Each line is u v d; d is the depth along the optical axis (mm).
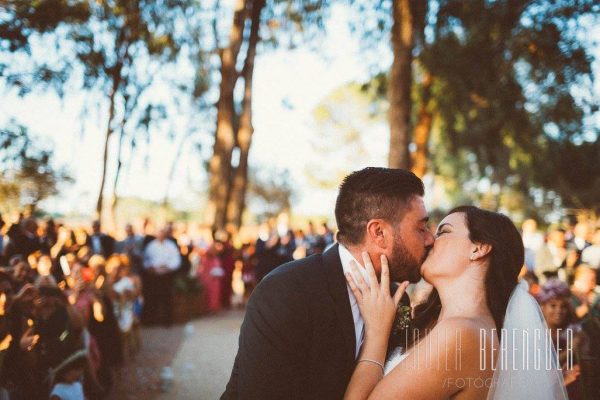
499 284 1958
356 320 1938
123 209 46312
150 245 12102
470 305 1908
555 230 10172
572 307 3912
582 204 23516
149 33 14930
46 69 9188
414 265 1949
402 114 12961
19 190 10688
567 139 23219
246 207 50875
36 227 8570
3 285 4160
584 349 3607
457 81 15578
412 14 13297
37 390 4316
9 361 4172
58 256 8383
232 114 19234
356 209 1933
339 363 1815
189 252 14398
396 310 1972
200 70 21234
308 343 1797
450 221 2041
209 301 14578
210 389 6820
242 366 1786
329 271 1888
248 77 19656
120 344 7391
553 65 14094
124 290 8195
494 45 14609
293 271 1884
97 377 5992
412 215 1917
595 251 8539
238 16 18953
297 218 49469
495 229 1968
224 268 15734
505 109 16219
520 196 33812
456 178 40656
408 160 12922
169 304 11984
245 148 19797
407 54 13102
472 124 21500
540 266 10133
